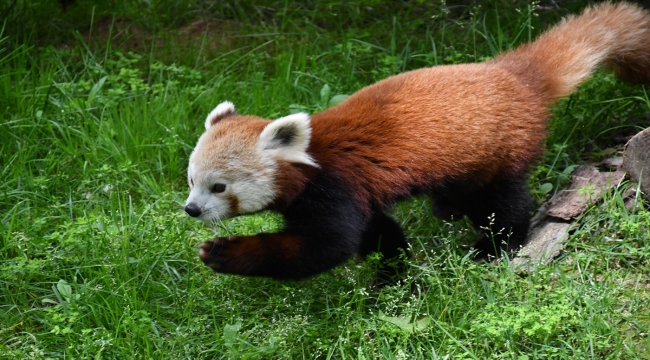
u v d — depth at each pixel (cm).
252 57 912
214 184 582
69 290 597
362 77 891
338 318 578
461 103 620
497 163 633
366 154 598
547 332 526
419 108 613
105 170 738
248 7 1007
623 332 547
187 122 814
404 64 882
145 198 733
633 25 726
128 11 989
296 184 585
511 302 572
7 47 912
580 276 596
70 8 1000
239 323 571
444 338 543
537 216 684
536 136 651
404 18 966
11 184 734
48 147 782
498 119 626
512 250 657
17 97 823
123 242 641
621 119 780
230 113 639
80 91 852
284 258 577
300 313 589
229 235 640
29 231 671
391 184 602
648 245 611
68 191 734
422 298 600
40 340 573
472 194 656
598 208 650
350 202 591
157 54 936
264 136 584
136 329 562
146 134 791
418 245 689
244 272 577
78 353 551
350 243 587
